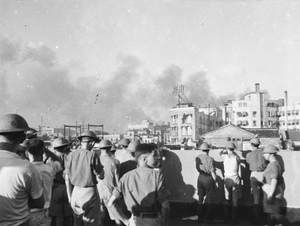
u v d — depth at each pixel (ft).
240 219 24.57
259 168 22.74
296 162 23.59
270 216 19.19
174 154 26.68
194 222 24.41
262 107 375.86
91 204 17.58
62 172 20.43
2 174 9.16
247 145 110.42
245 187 24.85
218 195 25.35
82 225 17.83
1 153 9.48
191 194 25.98
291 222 23.22
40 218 13.17
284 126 374.63
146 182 11.78
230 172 23.58
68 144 20.98
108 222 23.57
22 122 10.02
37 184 9.67
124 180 12.04
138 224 11.76
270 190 18.80
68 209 20.52
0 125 9.68
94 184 17.92
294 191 23.53
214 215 25.25
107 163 20.76
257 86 378.94
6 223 9.16
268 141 189.06
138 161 12.32
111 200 12.35
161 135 333.21
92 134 18.92
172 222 24.47
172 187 26.48
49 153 18.42
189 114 318.24
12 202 9.15
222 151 25.57
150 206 11.69
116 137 343.87
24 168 9.38
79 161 17.75
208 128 357.00
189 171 26.27
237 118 381.81
